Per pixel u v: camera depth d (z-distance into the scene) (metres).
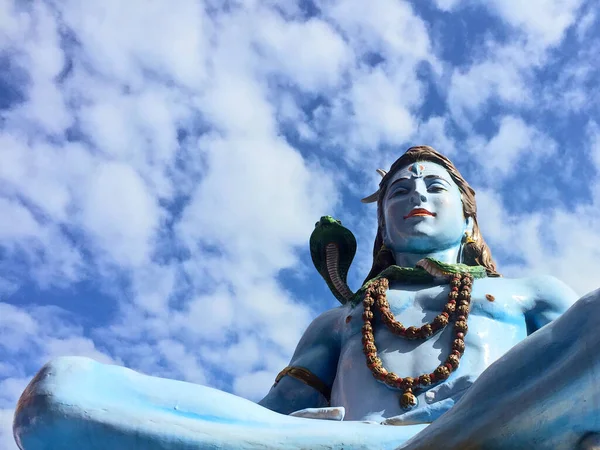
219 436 5.79
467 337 7.70
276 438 5.78
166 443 5.78
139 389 6.13
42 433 5.93
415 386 7.37
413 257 8.73
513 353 5.09
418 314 8.00
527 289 8.23
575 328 4.92
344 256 9.27
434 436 5.13
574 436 4.96
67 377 6.09
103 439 5.84
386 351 7.75
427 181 8.89
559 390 4.83
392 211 8.84
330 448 5.73
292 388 8.27
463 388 7.20
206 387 6.23
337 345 8.46
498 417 4.97
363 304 8.23
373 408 7.38
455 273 8.20
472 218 9.05
